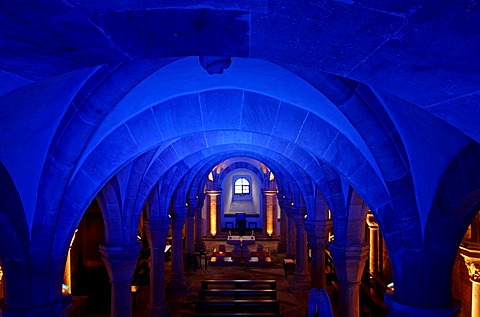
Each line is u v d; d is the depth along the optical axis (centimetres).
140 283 2067
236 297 1694
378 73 215
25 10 157
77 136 539
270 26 178
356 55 198
